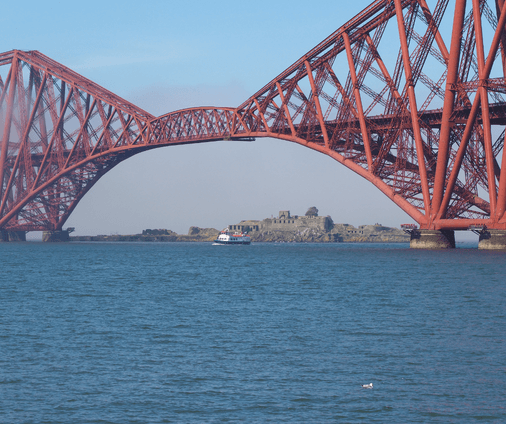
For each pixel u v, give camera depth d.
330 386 21.86
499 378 22.59
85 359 25.56
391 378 22.69
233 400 20.53
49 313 37.88
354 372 23.45
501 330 30.81
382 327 32.03
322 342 28.48
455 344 27.75
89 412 19.53
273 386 21.91
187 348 27.47
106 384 22.20
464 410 19.59
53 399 20.67
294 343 28.30
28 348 27.56
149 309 39.56
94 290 51.66
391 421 18.80
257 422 18.72
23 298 45.84
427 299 42.72
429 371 23.50
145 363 24.92
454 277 57.03
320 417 19.11
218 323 33.78
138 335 30.44
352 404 20.12
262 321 34.34
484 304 39.78
